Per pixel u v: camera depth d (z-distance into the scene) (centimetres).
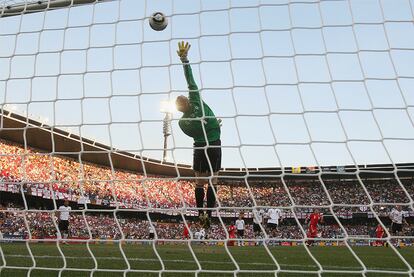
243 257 1075
